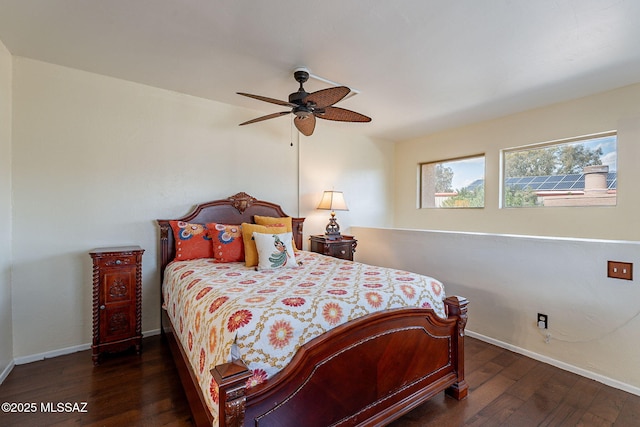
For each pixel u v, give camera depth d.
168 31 1.99
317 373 1.35
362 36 2.03
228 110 3.35
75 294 2.57
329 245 3.74
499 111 3.52
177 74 2.63
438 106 3.36
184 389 1.82
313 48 2.19
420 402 1.71
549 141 3.32
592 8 1.73
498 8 1.73
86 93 2.61
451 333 1.92
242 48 2.20
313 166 4.07
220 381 1.06
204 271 2.32
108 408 1.79
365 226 4.64
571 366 2.23
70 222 2.55
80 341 2.58
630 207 2.79
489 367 2.29
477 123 3.98
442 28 1.93
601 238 2.97
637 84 2.74
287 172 3.83
